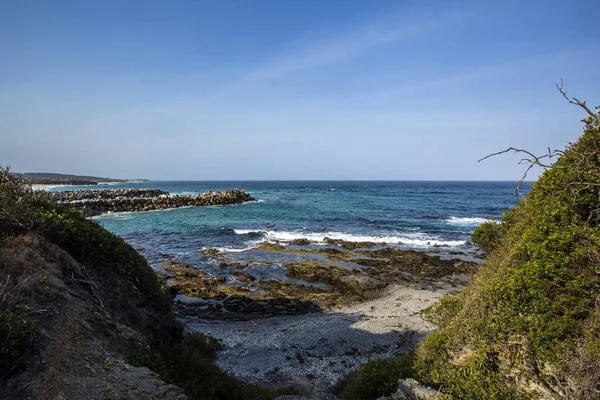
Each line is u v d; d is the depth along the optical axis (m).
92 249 7.69
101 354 5.41
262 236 31.89
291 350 11.48
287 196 83.75
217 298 16.97
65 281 6.42
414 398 6.18
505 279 5.72
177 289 17.67
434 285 19.05
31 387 4.06
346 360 10.75
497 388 5.27
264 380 9.55
